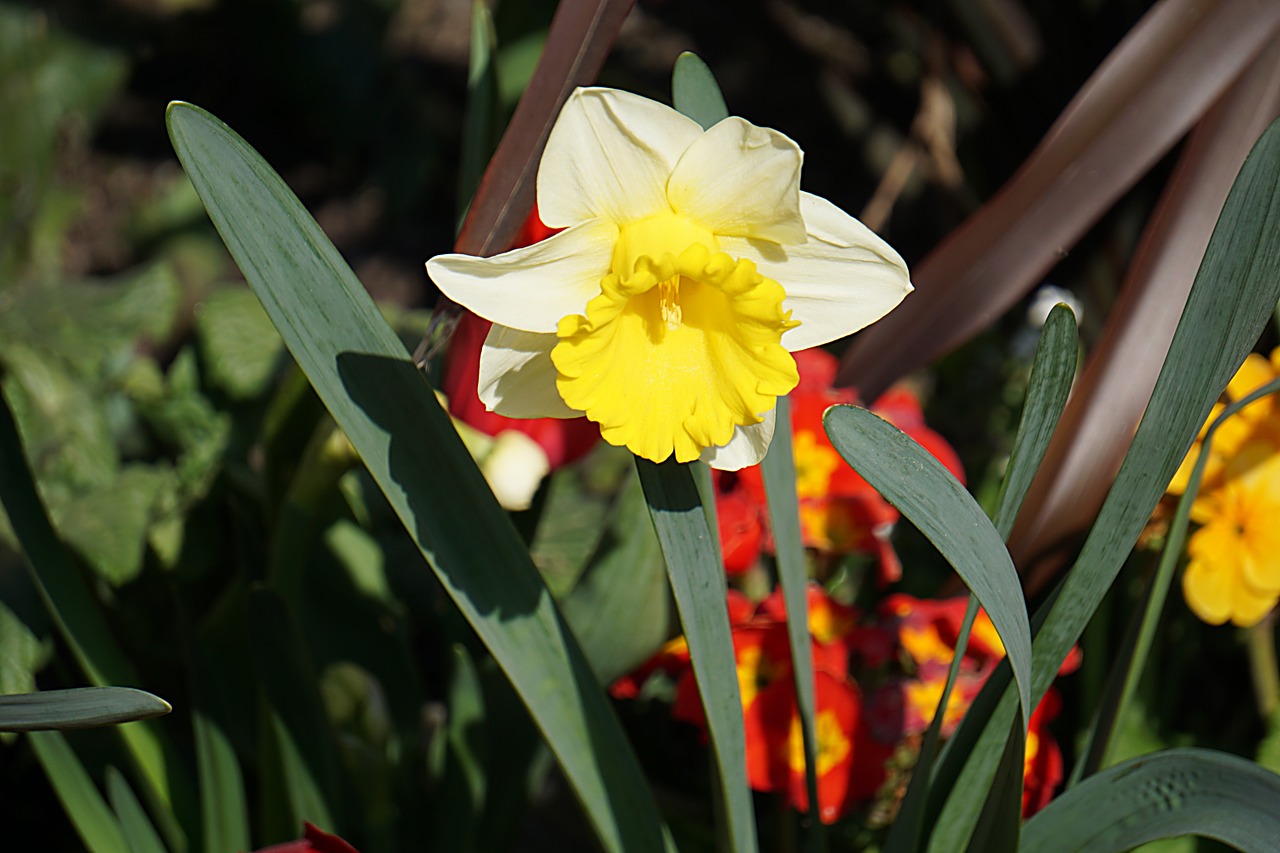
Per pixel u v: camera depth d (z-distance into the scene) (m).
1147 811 0.85
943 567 1.19
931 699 0.96
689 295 0.83
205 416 1.27
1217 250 0.83
